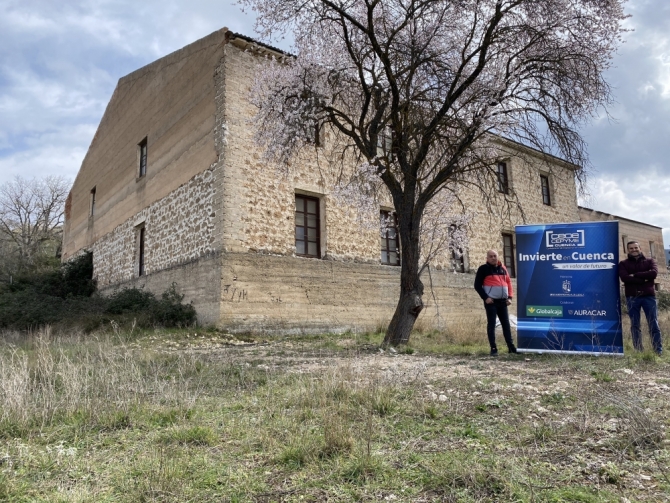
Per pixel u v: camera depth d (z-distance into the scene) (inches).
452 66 390.9
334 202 560.7
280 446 126.3
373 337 450.6
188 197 547.5
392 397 169.6
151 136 657.6
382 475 106.0
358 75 409.1
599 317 289.6
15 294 677.9
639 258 284.7
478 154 428.5
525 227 314.2
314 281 529.0
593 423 136.3
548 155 404.5
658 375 207.9
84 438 139.3
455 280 680.4
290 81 398.6
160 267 597.6
